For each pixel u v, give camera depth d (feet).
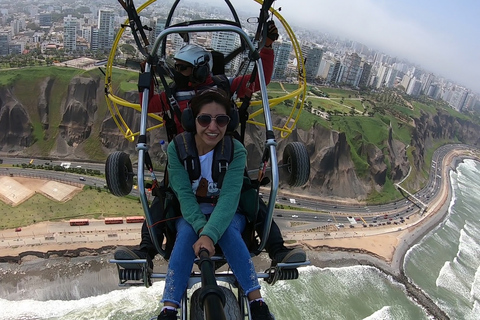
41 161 264.31
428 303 171.63
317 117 323.98
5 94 277.23
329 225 233.55
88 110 291.99
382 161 320.29
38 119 284.82
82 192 208.85
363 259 198.80
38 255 155.74
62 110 290.76
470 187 380.78
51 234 169.99
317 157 292.81
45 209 189.06
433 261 214.90
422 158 414.21
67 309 133.59
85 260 157.17
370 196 294.25
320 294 162.50
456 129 593.42
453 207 312.29
